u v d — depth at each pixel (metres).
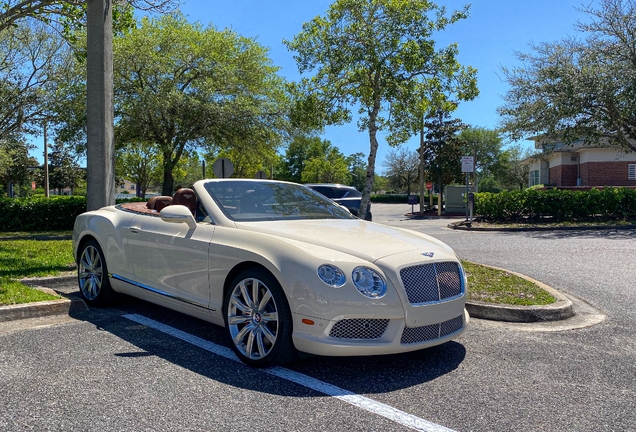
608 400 3.52
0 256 8.77
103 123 8.60
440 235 15.55
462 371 4.06
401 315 3.81
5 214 16.38
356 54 11.03
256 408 3.28
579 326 5.49
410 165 70.69
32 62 20.69
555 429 3.07
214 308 4.47
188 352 4.40
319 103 12.33
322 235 4.30
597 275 8.34
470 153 47.09
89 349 4.43
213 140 22.09
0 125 21.23
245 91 22.88
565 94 19.38
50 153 53.94
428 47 10.91
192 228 4.82
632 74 18.72
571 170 34.16
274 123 22.94
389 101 11.74
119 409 3.22
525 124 21.33
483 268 8.40
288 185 5.90
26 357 4.18
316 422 3.09
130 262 5.52
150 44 21.00
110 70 8.74
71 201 17.03
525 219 19.88
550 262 9.70
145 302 6.36
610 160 31.53
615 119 20.20
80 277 6.32
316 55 11.64
